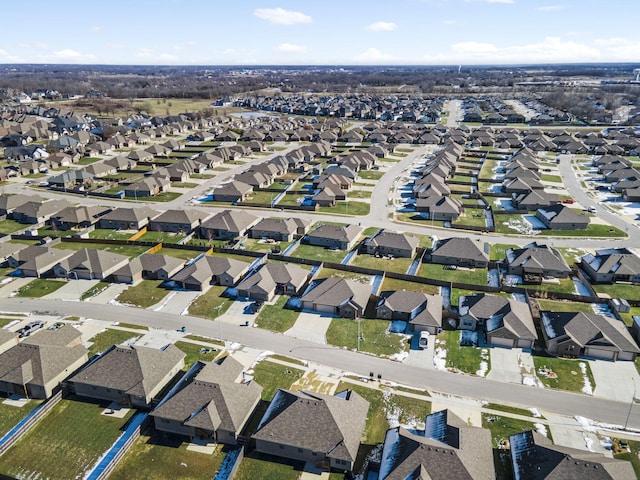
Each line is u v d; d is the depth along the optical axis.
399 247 97.81
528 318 70.19
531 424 52.78
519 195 131.12
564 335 65.12
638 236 107.06
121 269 86.31
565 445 49.56
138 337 69.38
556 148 196.12
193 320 74.00
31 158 176.50
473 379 60.53
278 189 143.38
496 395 57.56
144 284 85.75
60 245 102.94
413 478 42.41
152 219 112.88
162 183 143.38
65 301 79.94
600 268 85.44
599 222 116.19
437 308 73.31
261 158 188.50
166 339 69.00
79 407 55.88
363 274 89.75
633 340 65.31
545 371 61.91
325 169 157.62
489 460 45.19
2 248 95.25
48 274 89.94
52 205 121.06
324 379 60.50
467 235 109.50
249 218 113.50
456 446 45.19
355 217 121.94
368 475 46.53
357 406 52.81
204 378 55.03
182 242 105.12
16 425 53.09
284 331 71.12
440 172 152.12
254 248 101.94
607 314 74.44
